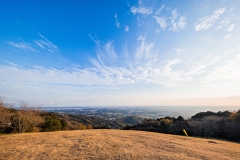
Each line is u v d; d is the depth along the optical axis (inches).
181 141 764.0
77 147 544.7
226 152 549.3
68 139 697.6
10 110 1057.5
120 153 478.9
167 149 557.3
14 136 757.3
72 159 414.0
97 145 581.9
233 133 1294.3
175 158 439.8
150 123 2310.5
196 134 1552.7
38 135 810.8
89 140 680.4
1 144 573.3
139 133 1043.9
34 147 530.9
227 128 1350.9
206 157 463.2
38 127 1278.3
